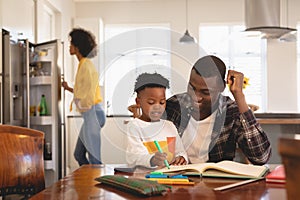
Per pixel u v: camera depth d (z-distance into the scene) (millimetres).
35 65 4492
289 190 516
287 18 7145
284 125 4234
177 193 1032
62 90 4629
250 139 1558
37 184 1438
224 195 1002
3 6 3871
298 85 7141
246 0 4766
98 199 976
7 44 3820
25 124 4039
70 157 5523
